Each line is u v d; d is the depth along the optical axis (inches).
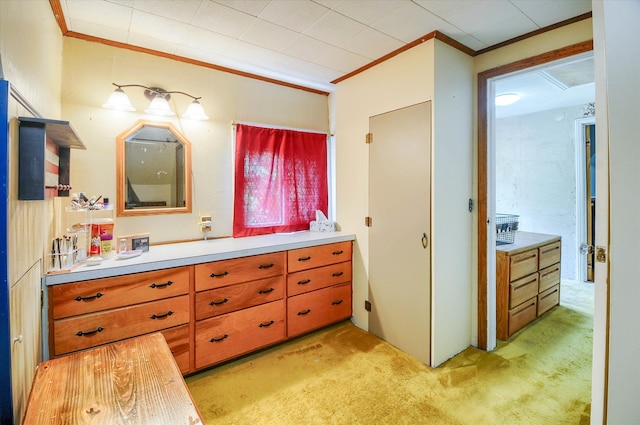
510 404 71.8
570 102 153.3
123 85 90.7
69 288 64.0
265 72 111.8
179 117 99.8
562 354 94.0
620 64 48.8
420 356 90.7
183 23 79.3
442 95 87.0
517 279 107.4
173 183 99.0
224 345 85.1
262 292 92.0
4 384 33.4
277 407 71.6
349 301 115.0
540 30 82.1
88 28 81.0
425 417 68.0
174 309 76.6
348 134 115.2
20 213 41.1
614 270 48.3
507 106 160.6
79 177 84.7
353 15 75.8
